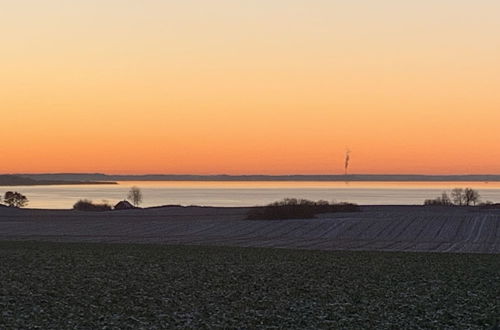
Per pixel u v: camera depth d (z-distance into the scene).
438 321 28.22
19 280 40.84
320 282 41.19
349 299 34.47
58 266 49.19
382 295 36.00
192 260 54.78
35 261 52.75
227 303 32.72
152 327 26.27
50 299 33.34
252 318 28.50
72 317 28.38
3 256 57.00
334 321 27.97
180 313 29.81
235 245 75.38
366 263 53.56
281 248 70.44
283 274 45.19
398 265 52.06
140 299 33.59
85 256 57.53
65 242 76.75
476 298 34.94
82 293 35.62
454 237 87.88
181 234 91.94
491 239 85.56
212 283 40.16
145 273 45.16
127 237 87.31
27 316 28.27
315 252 64.38
